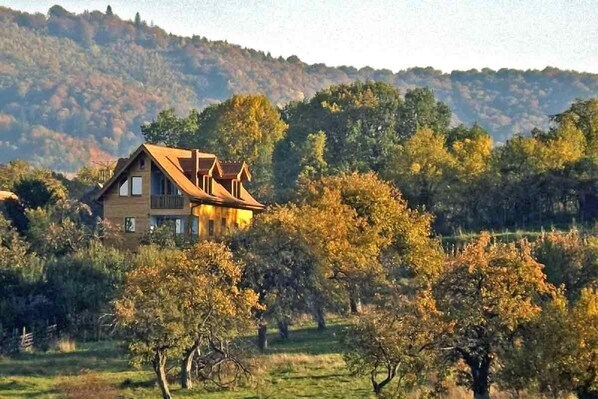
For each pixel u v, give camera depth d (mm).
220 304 160875
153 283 158750
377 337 139500
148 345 152625
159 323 152250
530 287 135125
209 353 170125
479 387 135250
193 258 168250
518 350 123500
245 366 169750
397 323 139625
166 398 154125
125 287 164500
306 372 173500
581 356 117938
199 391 161500
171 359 178000
